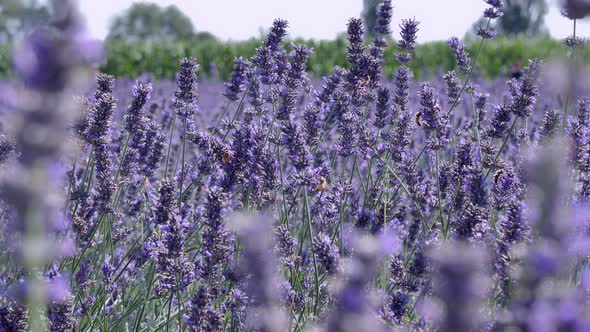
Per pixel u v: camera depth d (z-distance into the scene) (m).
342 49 28.28
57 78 1.30
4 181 1.33
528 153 4.05
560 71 1.63
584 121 4.93
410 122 5.38
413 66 26.47
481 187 3.99
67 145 1.38
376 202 5.03
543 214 1.48
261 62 5.95
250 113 6.12
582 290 1.97
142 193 5.64
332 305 2.99
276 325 1.97
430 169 6.13
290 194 5.03
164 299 4.27
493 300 3.05
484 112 7.07
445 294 1.34
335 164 6.98
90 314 3.99
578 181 3.93
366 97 5.98
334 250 3.01
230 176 4.53
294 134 4.14
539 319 1.46
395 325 3.01
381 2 6.35
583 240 2.09
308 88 6.48
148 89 5.28
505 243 2.91
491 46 28.59
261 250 1.97
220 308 3.53
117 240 5.06
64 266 4.16
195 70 5.74
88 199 4.64
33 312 1.74
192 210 5.17
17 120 1.30
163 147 5.68
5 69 17.75
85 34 1.32
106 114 4.46
